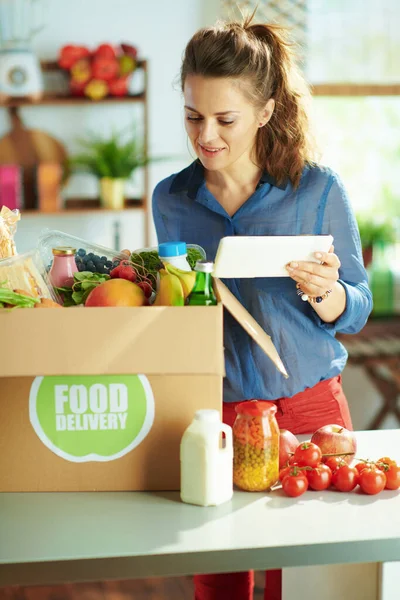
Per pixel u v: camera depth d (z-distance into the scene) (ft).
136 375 4.74
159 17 15.24
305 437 5.82
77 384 4.75
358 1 15.42
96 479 4.85
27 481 4.85
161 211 6.50
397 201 19.58
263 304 5.98
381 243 17.57
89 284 5.22
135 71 15.33
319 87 15.62
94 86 14.58
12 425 4.79
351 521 4.47
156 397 4.76
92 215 15.67
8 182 14.83
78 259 5.57
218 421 4.64
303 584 4.89
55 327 4.61
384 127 19.39
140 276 5.31
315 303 5.57
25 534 4.34
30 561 4.08
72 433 4.80
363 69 15.69
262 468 4.82
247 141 5.69
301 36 15.21
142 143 15.51
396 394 13.99
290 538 4.27
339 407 6.21
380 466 4.95
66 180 15.39
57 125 15.37
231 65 5.41
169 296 4.86
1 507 4.66
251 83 5.50
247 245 4.87
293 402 6.09
